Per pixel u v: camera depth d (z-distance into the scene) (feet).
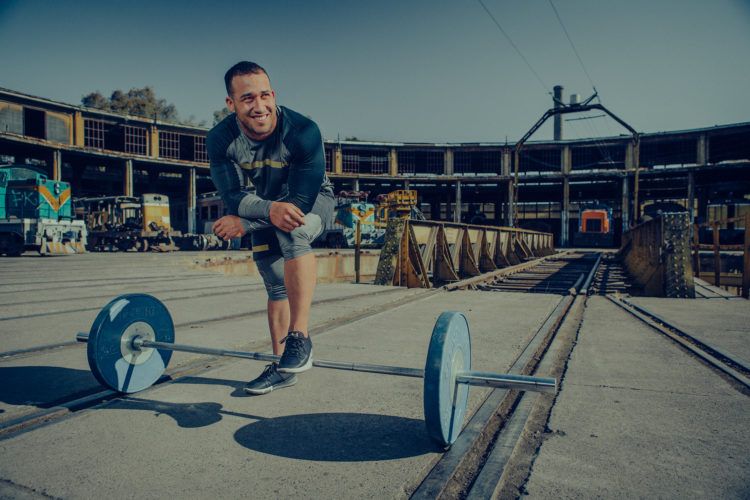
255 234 8.37
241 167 8.13
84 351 11.19
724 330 13.84
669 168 119.96
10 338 12.45
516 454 5.86
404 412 7.33
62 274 32.37
